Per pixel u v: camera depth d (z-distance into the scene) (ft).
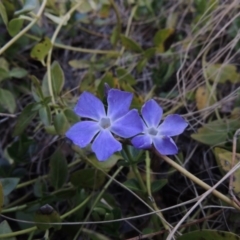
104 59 1.57
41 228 1.12
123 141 1.05
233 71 1.44
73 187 1.23
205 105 1.40
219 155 1.14
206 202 1.26
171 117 1.03
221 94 1.49
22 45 1.57
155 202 1.24
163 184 1.16
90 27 1.76
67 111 1.25
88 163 1.24
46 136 1.44
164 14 1.70
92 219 1.26
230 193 1.05
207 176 1.34
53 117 1.30
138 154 1.12
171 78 1.53
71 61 1.54
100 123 1.03
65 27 1.65
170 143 1.01
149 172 1.18
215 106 1.37
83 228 1.21
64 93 1.49
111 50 1.62
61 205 1.33
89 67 1.55
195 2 1.64
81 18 1.63
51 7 1.51
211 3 1.53
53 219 1.12
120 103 1.03
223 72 1.44
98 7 1.60
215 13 1.54
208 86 1.41
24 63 1.62
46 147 1.39
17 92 1.53
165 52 1.55
